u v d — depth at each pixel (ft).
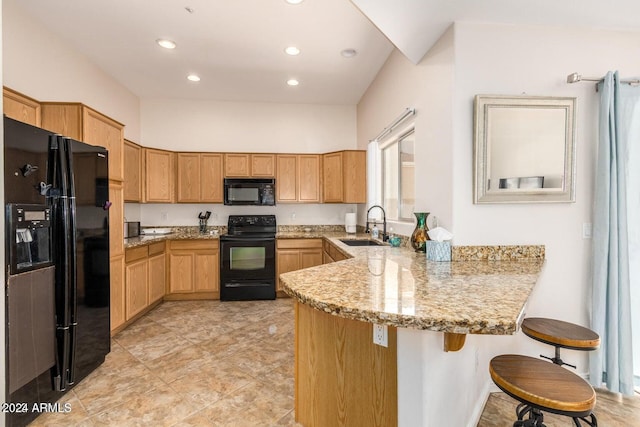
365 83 13.19
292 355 8.42
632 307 6.79
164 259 13.17
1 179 3.32
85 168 7.21
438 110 7.20
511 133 6.59
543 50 6.72
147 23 8.87
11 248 5.34
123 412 6.06
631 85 6.59
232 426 5.67
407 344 3.93
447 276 4.99
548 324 5.56
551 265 6.78
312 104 15.96
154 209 15.01
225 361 8.07
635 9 6.14
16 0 7.82
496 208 6.72
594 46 6.81
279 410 6.11
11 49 7.80
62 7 8.14
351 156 14.08
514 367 4.24
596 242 6.55
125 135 13.53
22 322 5.57
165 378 7.26
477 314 3.20
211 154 14.51
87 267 7.28
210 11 8.35
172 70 11.89
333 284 4.41
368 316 3.30
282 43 9.93
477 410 5.93
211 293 13.83
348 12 8.39
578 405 3.47
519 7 6.06
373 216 13.17
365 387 4.42
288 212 15.92
